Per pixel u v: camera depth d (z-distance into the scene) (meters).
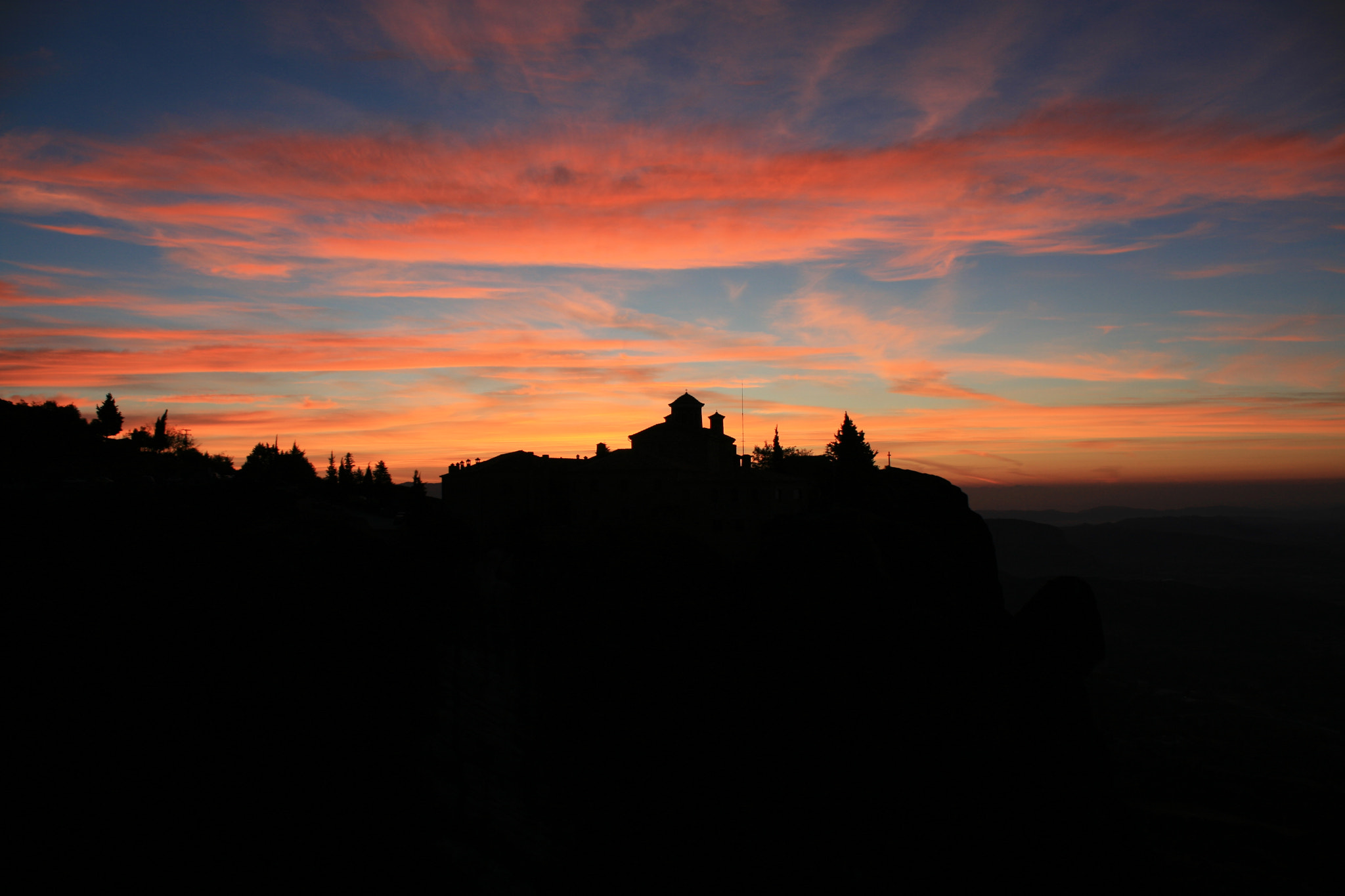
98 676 64.31
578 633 66.69
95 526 76.50
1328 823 130.38
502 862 62.69
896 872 62.72
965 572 86.75
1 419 119.94
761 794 64.75
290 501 94.88
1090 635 79.25
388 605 69.81
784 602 69.88
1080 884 65.31
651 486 77.94
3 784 58.84
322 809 62.06
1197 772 159.50
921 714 66.81
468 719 66.31
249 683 65.44
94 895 56.25
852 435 109.88
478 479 80.38
